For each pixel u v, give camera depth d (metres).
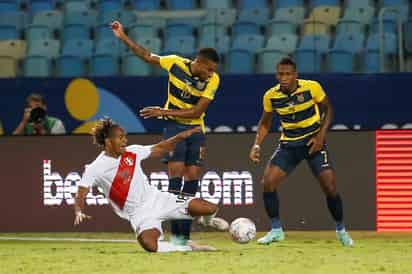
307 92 34.56
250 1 61.50
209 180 44.22
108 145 30.61
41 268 27.50
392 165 43.66
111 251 33.53
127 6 61.97
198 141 34.34
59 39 59.38
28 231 45.00
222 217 44.12
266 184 35.56
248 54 53.72
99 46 56.50
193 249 32.38
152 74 53.72
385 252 32.78
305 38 55.22
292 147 35.16
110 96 45.88
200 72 33.44
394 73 44.53
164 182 44.28
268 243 36.09
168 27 57.62
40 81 46.16
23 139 45.09
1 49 57.12
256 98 45.09
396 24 52.56
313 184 43.69
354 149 43.88
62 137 44.97
